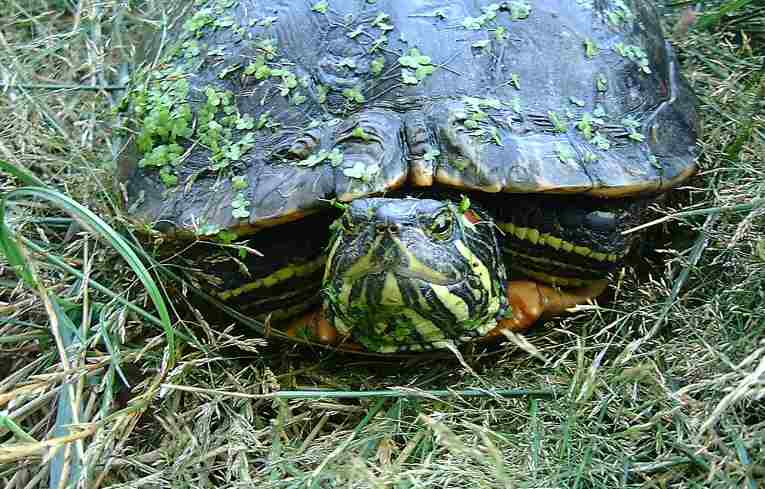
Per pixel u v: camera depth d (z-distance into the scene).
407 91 0.33
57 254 0.35
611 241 0.34
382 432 0.31
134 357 0.33
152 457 0.32
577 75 0.34
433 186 0.33
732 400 0.29
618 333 0.34
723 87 0.39
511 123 0.33
